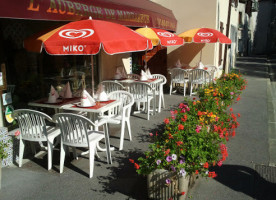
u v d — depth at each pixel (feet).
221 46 42.27
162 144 11.48
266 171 13.32
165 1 34.40
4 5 10.46
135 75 27.50
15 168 13.46
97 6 16.42
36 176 12.71
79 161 14.21
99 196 11.16
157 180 10.28
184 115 13.25
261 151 15.65
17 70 15.61
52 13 12.87
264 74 54.08
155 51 35.53
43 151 15.37
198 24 33.40
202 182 12.23
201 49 33.24
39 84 17.58
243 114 23.57
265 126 20.18
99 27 13.05
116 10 18.42
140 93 21.13
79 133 12.98
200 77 29.50
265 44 147.13
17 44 15.61
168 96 30.35
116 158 14.57
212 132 12.46
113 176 12.72
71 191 11.51
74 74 21.39
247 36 117.50
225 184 12.10
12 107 14.96
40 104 14.73
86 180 12.37
